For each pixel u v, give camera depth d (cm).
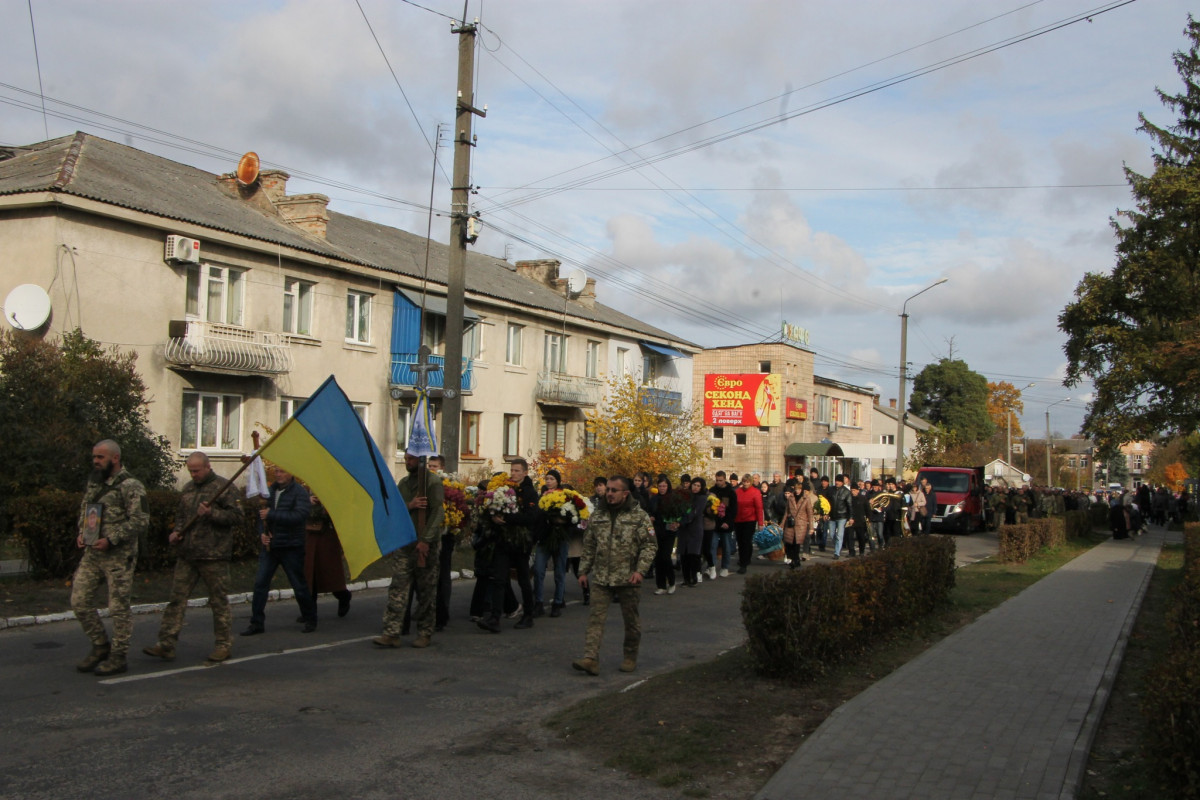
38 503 1250
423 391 1652
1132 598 1361
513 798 527
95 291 1902
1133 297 2828
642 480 1573
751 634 801
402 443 2750
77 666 802
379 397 2641
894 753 593
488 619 1086
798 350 5359
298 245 2325
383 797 522
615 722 668
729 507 1714
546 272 3856
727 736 638
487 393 3039
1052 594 1408
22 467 1474
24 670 800
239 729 638
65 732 618
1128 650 991
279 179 2588
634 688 778
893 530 2283
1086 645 970
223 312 2195
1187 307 2681
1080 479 9894
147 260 2008
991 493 3522
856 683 801
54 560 1266
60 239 1841
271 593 1291
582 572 879
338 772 560
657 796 536
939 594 1218
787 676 790
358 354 2567
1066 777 548
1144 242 2800
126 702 697
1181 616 702
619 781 558
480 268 3419
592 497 1744
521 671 871
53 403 1573
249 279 2245
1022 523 2078
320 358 2442
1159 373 2570
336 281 2497
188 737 615
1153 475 9700
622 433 2875
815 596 810
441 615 1095
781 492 2317
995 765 570
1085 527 2991
